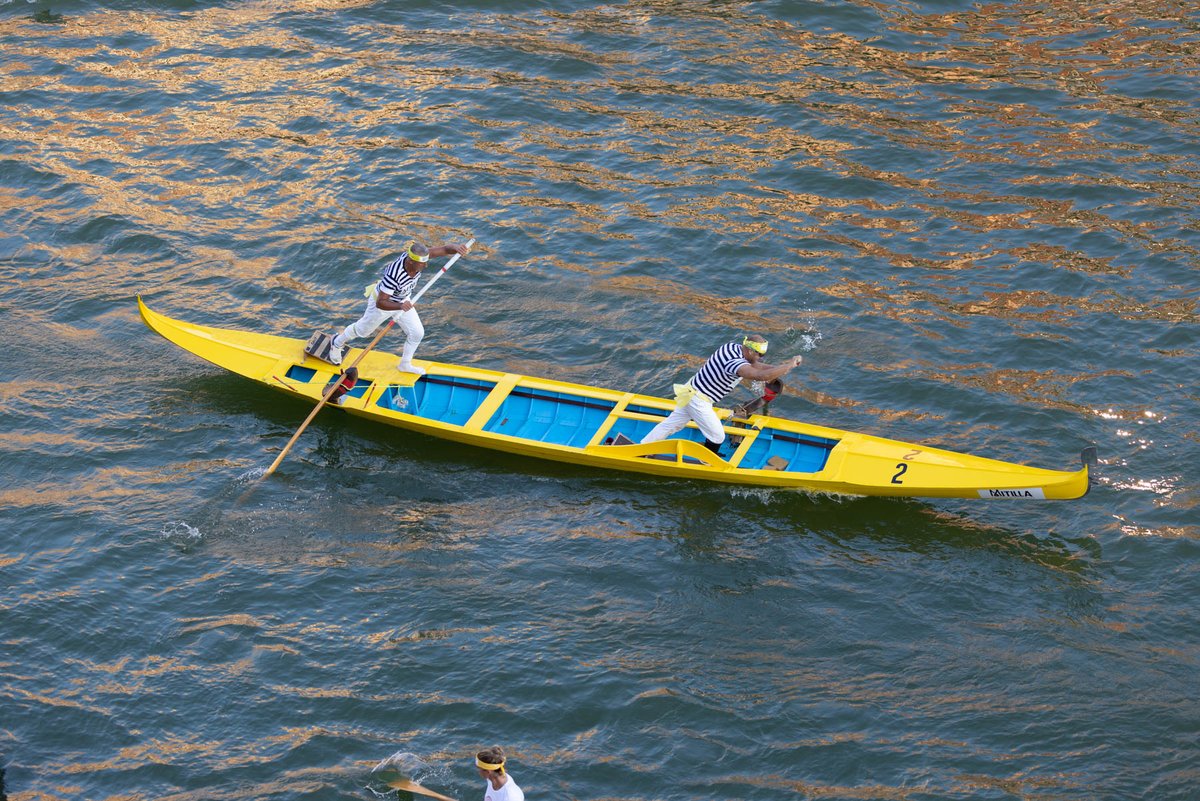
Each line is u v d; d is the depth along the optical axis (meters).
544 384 59.22
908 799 40.09
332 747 41.78
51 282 68.44
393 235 73.31
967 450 57.38
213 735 42.19
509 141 83.00
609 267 71.06
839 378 62.28
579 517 53.66
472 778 40.69
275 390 61.25
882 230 74.44
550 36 96.62
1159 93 88.44
